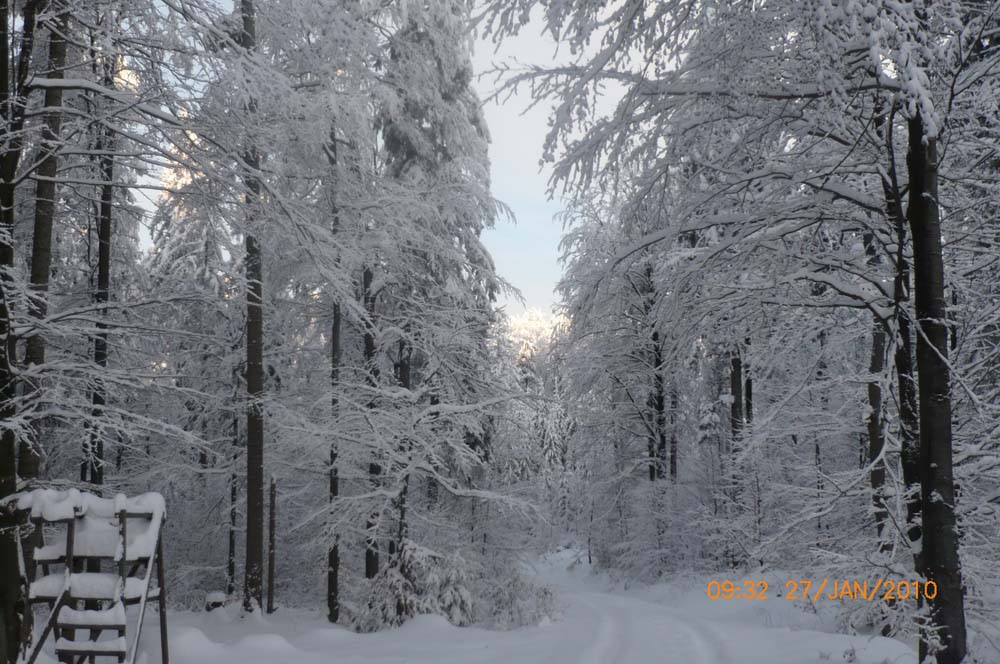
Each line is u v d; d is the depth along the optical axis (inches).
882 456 301.4
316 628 495.5
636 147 287.6
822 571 340.2
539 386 1002.1
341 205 596.1
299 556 749.3
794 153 308.5
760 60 238.4
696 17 239.1
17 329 328.8
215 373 708.7
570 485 1109.1
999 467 304.2
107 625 301.0
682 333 325.4
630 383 952.3
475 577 620.1
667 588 841.5
